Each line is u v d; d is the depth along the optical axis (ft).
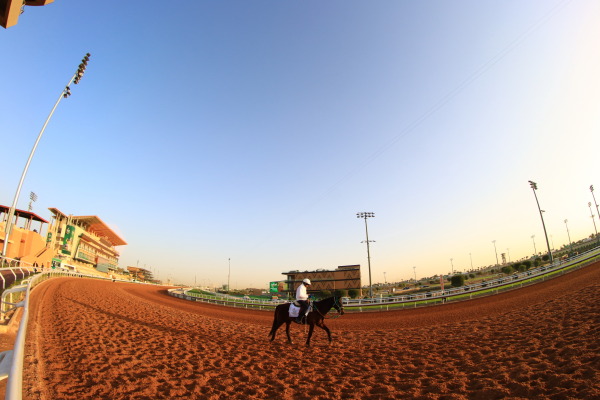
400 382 23.68
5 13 22.76
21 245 192.24
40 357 27.27
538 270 117.91
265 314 100.17
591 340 26.45
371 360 31.45
